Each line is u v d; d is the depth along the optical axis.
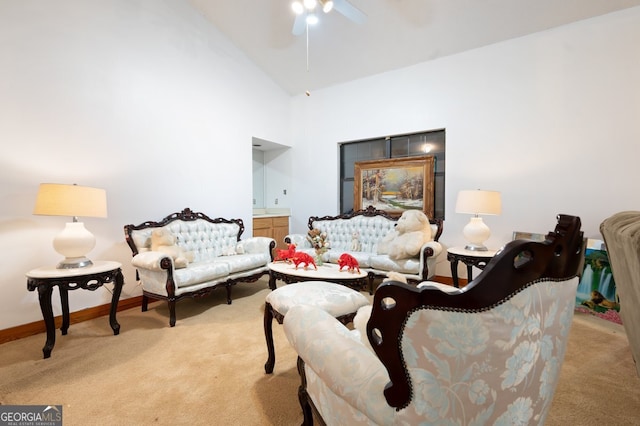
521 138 3.41
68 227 2.27
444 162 4.03
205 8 3.79
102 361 1.97
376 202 4.46
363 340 1.07
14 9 2.40
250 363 1.94
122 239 3.08
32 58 2.49
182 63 3.64
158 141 3.40
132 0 3.16
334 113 4.82
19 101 2.43
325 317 1.13
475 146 3.68
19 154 2.43
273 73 4.80
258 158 5.60
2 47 2.35
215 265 3.04
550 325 0.76
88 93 2.83
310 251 3.97
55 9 2.62
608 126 2.99
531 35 3.34
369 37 3.74
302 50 4.19
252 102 4.57
